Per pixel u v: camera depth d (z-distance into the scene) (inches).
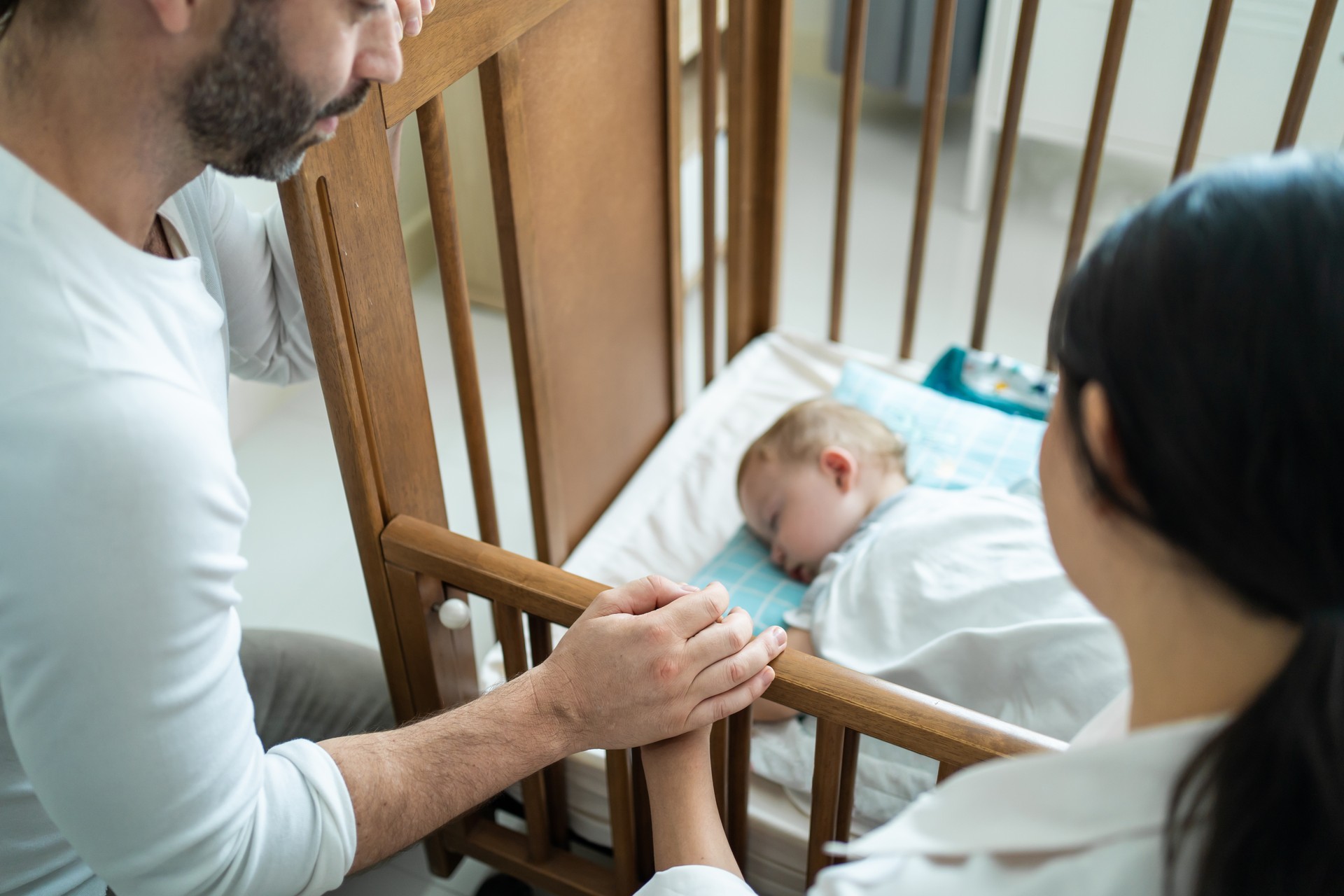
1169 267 13.4
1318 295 12.4
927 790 41.3
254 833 27.1
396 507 37.5
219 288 33.0
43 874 32.2
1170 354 13.1
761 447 54.4
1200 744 14.9
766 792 43.9
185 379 24.6
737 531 56.8
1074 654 39.9
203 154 24.3
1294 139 49.7
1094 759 15.8
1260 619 14.3
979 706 42.0
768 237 66.5
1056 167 109.7
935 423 59.1
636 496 60.7
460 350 44.0
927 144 57.4
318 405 78.9
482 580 35.3
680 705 29.9
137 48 21.9
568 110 46.4
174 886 26.4
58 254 22.8
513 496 68.9
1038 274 97.0
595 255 52.6
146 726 24.3
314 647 49.1
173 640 24.1
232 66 22.2
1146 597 15.4
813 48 124.0
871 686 30.4
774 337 69.7
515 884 50.9
